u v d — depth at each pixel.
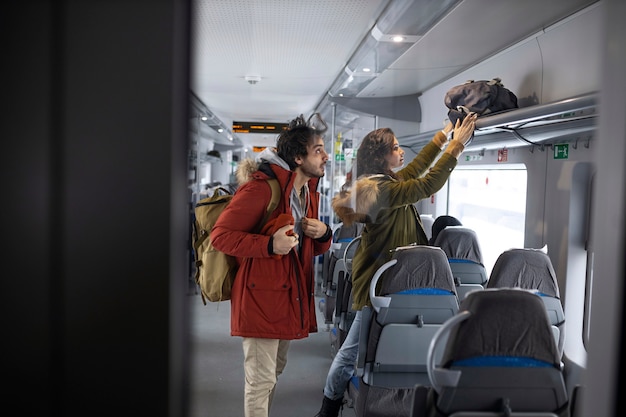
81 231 1.13
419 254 2.86
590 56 3.17
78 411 1.15
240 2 3.46
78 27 1.10
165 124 1.13
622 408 1.37
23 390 1.13
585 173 3.48
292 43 4.47
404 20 3.31
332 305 4.93
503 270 3.00
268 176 2.31
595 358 1.44
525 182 4.26
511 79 4.11
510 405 1.75
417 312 2.90
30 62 1.09
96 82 1.11
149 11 1.12
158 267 1.15
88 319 1.14
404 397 2.94
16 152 1.10
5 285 1.12
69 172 1.12
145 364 1.16
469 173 5.28
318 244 2.56
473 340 1.71
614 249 1.37
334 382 3.43
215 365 4.43
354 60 4.66
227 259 2.43
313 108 8.45
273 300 2.36
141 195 1.13
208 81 6.41
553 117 3.14
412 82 5.52
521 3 3.12
